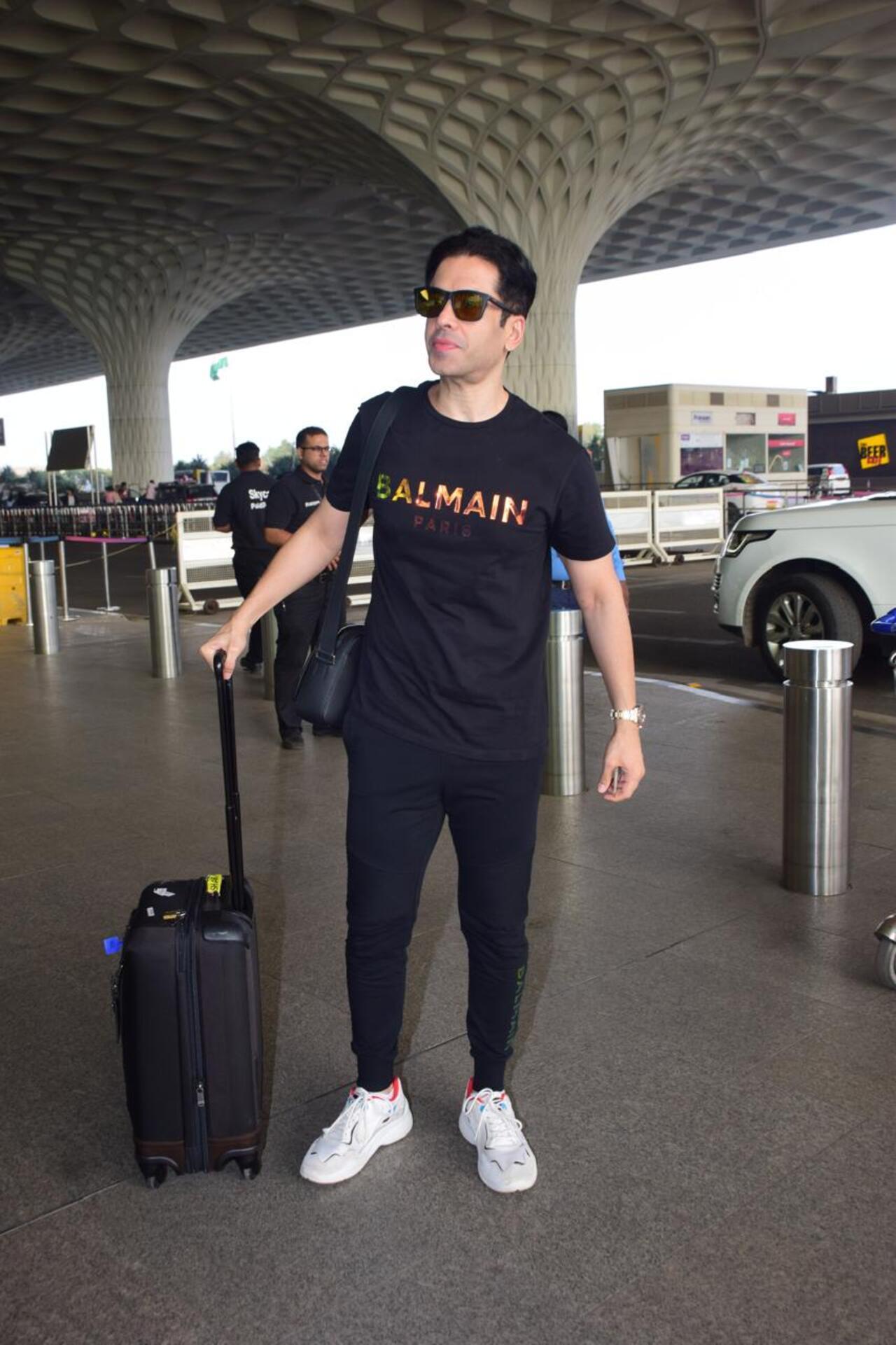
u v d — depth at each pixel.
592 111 24.00
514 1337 2.02
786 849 4.18
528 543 2.27
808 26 20.62
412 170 25.34
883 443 20.06
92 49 20.69
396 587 2.33
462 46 21.19
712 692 8.07
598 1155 2.56
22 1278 2.20
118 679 9.24
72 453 37.31
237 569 8.84
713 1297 2.11
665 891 4.20
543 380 26.67
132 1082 2.40
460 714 2.31
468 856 2.45
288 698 6.64
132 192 31.91
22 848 4.91
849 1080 2.86
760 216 38.59
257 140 26.88
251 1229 2.33
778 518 8.36
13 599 13.20
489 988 2.49
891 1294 2.11
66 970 3.64
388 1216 2.37
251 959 2.41
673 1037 3.09
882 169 32.78
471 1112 2.56
